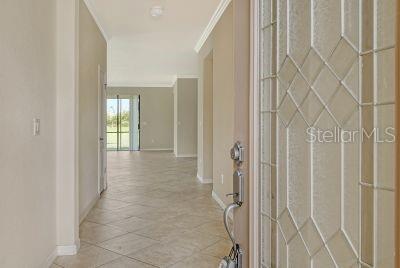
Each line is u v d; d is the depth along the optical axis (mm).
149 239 3328
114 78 11891
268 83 1166
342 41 868
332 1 904
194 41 6238
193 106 11102
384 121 742
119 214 4258
